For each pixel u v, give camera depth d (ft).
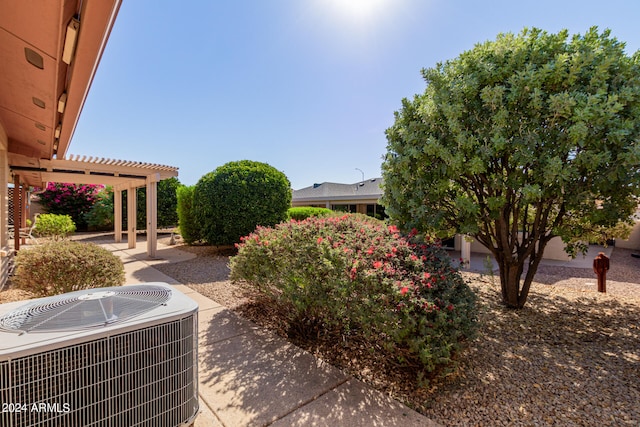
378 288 7.95
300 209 42.83
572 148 10.48
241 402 7.39
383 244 9.52
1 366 3.98
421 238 10.55
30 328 4.61
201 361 9.46
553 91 11.20
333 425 6.58
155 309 5.62
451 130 11.75
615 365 9.05
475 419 6.77
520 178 11.35
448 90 12.30
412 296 7.36
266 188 31.50
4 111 15.97
